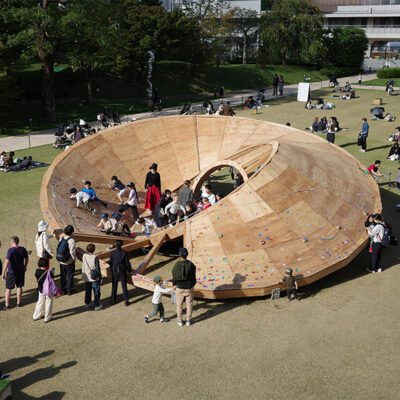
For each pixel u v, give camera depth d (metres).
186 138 24.22
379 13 91.62
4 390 10.84
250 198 16.75
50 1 40.50
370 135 35.97
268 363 12.45
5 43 40.03
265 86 66.50
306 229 16.61
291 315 14.49
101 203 21.02
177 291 13.74
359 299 15.37
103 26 41.53
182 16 58.50
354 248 16.48
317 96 53.59
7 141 37.88
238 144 23.62
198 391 11.52
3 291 16.44
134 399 11.30
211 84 63.34
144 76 60.00
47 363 12.61
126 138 23.47
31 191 26.42
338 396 11.29
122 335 13.73
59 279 17.22
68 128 36.88
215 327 13.99
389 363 12.37
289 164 18.19
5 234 21.03
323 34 76.50
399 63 84.50
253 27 79.12
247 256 15.57
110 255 15.28
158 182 21.39
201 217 16.62
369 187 20.30
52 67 44.22
